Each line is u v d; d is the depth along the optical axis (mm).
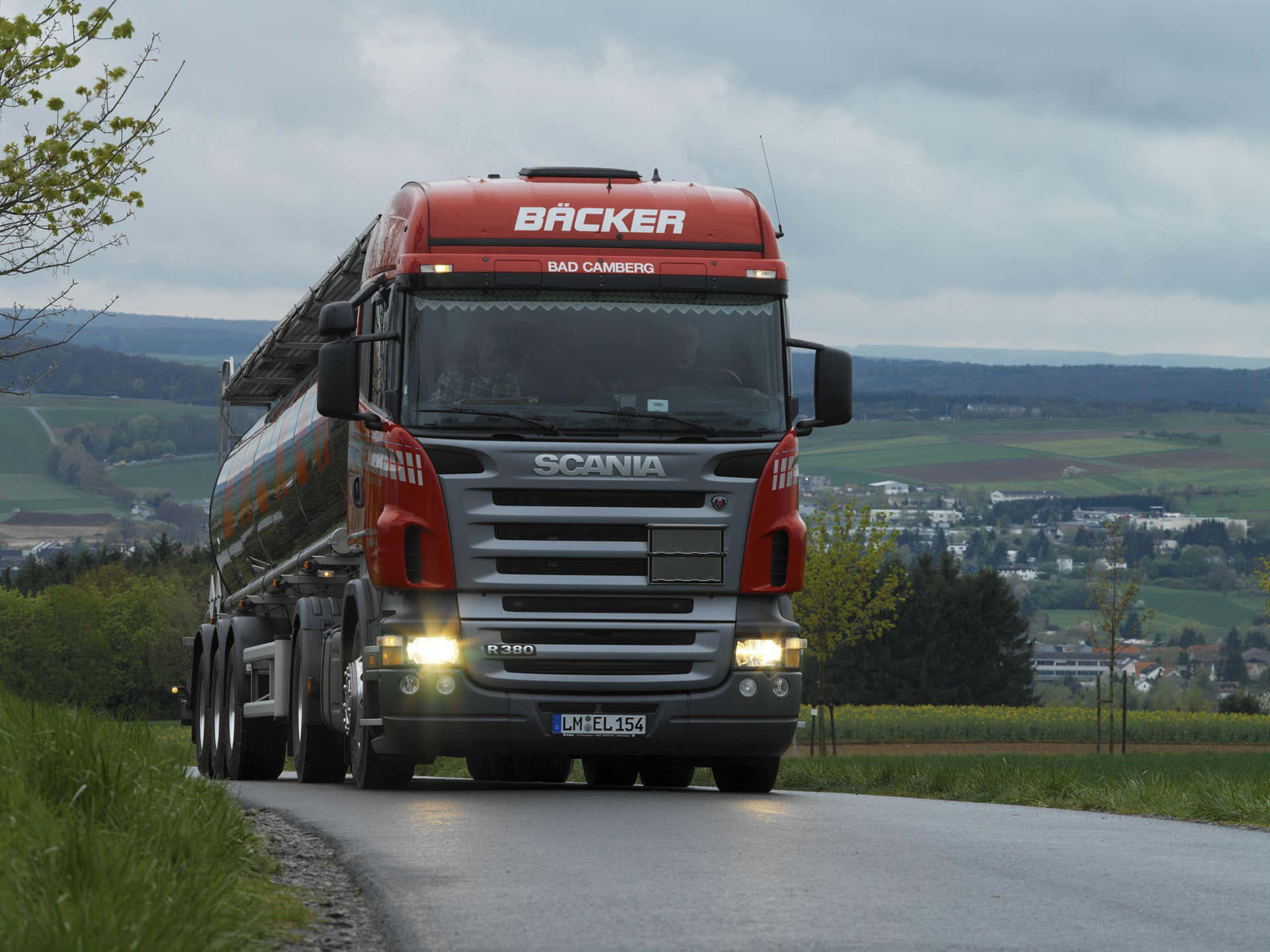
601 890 11852
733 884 12148
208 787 14570
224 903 9570
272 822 17078
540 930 10266
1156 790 21672
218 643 34406
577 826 16344
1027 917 10852
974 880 12539
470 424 20312
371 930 10508
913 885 12195
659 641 20453
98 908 8273
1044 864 13594
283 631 31234
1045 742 106875
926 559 193875
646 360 20781
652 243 21375
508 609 20250
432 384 20453
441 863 13305
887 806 20062
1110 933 10281
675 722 20375
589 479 20219
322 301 29969
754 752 20844
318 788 24047
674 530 20328
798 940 9891
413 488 20219
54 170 23734
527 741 20219
